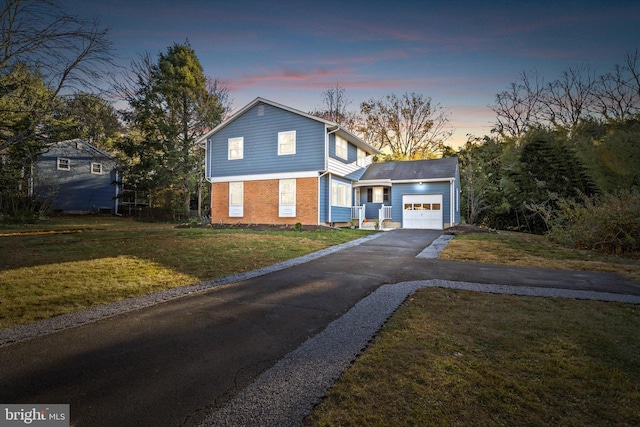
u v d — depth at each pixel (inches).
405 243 513.0
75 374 119.6
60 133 727.1
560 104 1193.4
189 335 158.4
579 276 287.0
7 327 165.5
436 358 130.6
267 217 746.2
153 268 309.4
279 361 130.8
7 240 484.4
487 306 200.5
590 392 106.5
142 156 1068.5
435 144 1504.7
